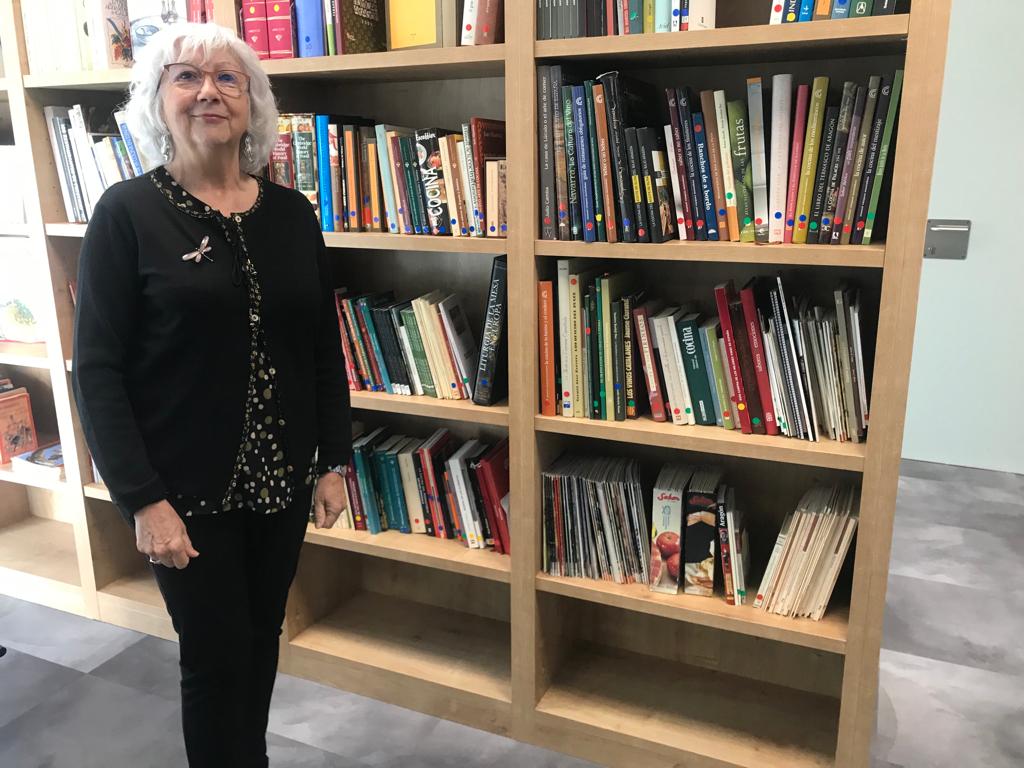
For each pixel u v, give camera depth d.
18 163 2.31
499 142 1.91
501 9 1.77
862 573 1.59
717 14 1.77
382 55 1.80
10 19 2.19
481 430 2.28
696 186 1.64
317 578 2.37
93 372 1.35
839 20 1.41
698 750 1.84
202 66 1.38
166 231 1.38
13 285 2.64
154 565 1.52
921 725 2.01
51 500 3.10
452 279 2.22
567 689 2.07
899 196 1.41
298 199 1.59
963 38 3.37
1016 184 3.41
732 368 1.67
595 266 1.91
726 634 2.12
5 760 1.94
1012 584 2.72
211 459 1.45
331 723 2.08
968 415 3.74
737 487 2.03
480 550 2.08
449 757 1.96
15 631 2.51
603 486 1.86
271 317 1.46
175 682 2.25
